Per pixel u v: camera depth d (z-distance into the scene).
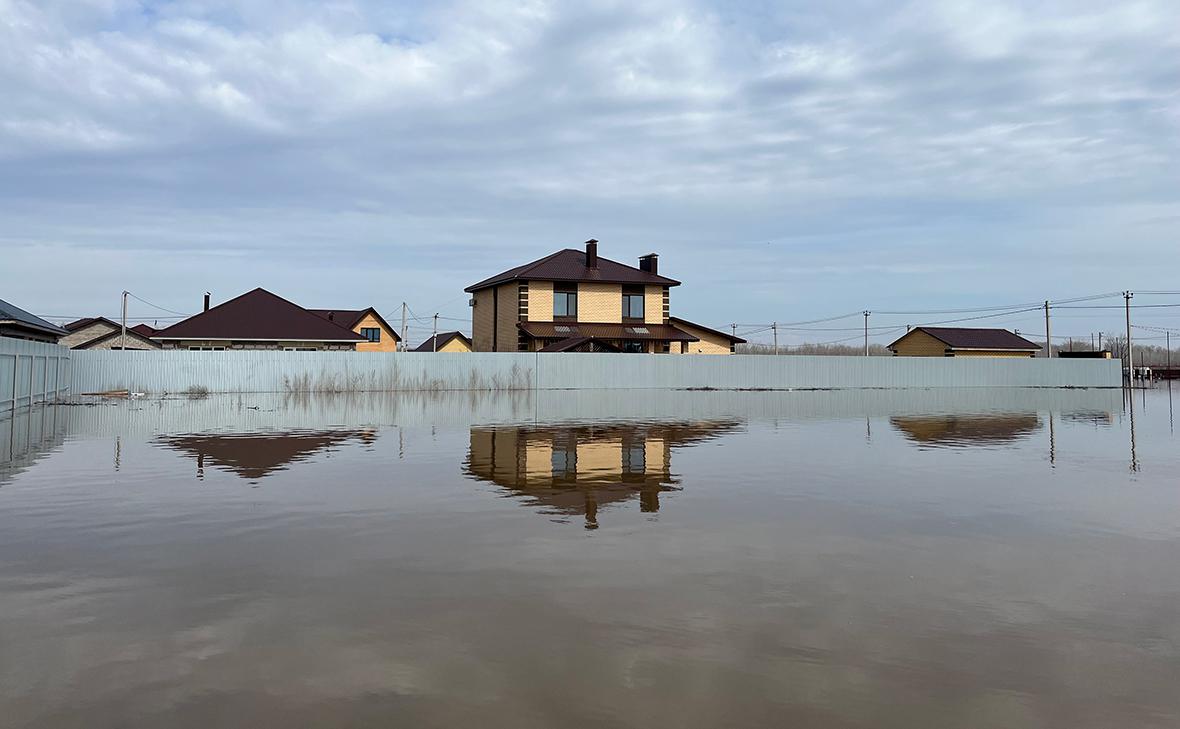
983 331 58.72
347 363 31.56
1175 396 35.84
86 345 47.22
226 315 38.34
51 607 5.01
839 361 39.16
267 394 30.30
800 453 13.26
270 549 6.53
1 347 18.06
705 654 4.28
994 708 3.65
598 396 31.09
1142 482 10.28
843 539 6.97
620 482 10.10
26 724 3.41
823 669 4.09
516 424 18.44
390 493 9.21
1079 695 3.80
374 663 4.13
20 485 9.62
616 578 5.71
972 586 5.56
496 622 4.77
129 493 9.11
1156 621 4.84
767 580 5.69
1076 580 5.71
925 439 15.70
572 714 3.56
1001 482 10.26
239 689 3.80
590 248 40.44
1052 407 26.83
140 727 3.40
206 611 4.95
